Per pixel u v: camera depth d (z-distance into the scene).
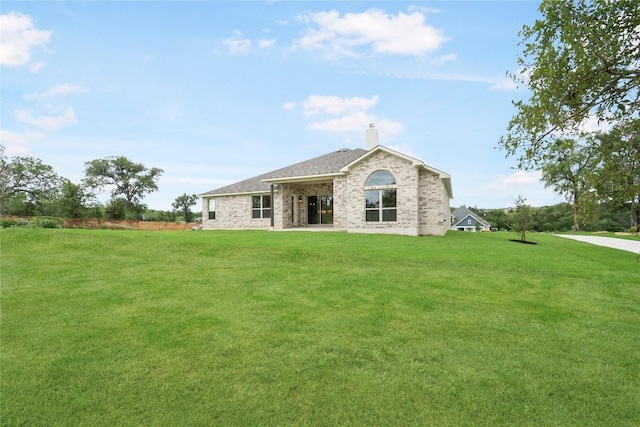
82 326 5.47
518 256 11.62
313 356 4.39
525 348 4.64
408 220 18.67
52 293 7.36
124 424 3.12
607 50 3.43
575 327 5.40
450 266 9.91
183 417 3.21
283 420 3.16
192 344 4.77
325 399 3.47
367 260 10.68
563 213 44.47
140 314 6.01
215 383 3.77
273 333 5.13
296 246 13.12
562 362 4.25
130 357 4.39
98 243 13.69
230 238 15.87
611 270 9.69
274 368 4.09
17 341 4.90
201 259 11.12
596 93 3.75
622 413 3.25
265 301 6.69
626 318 5.82
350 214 19.92
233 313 6.02
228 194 26.83
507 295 7.10
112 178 60.09
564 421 3.13
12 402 3.43
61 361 4.29
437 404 3.38
